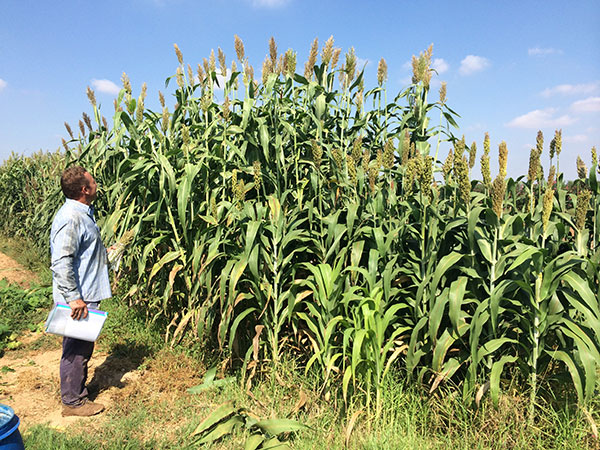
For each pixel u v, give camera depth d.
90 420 3.60
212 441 3.17
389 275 3.46
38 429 3.29
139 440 3.22
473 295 3.38
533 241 3.09
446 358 3.52
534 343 3.03
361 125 4.62
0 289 7.43
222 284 3.77
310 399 3.59
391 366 3.63
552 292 2.89
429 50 4.65
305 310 4.20
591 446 2.87
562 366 3.37
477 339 2.92
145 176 5.07
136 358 4.79
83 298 3.77
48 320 3.51
